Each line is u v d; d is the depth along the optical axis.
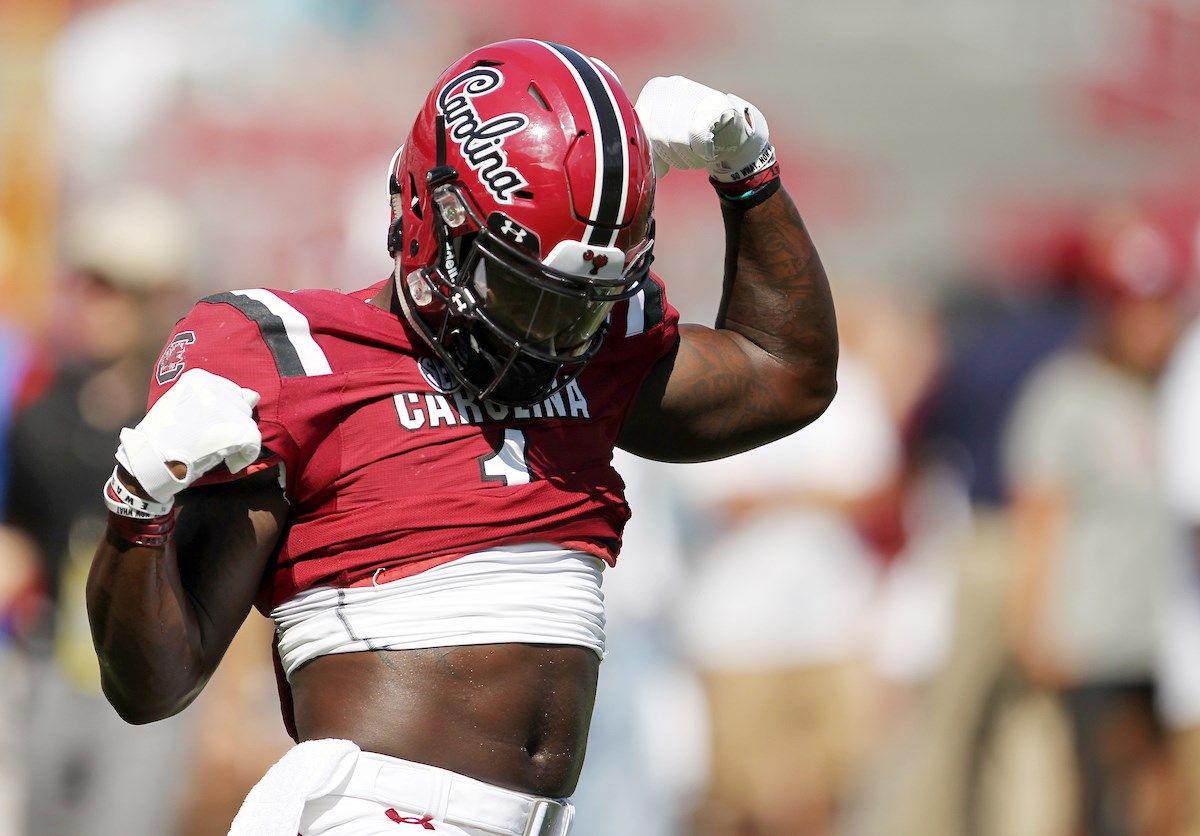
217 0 37.31
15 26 34.78
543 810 10.27
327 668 10.27
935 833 23.17
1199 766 22.92
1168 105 47.47
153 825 19.36
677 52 46.31
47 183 32.97
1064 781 23.02
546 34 42.50
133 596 9.79
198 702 19.55
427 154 10.34
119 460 9.66
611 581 22.25
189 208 34.28
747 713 23.09
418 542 10.17
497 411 10.52
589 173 10.04
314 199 34.75
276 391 10.09
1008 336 25.95
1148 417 23.17
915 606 23.95
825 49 48.84
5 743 19.44
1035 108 47.62
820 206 44.47
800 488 23.23
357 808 9.91
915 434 26.42
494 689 10.20
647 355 11.42
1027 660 23.06
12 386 20.56
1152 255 23.33
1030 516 23.19
